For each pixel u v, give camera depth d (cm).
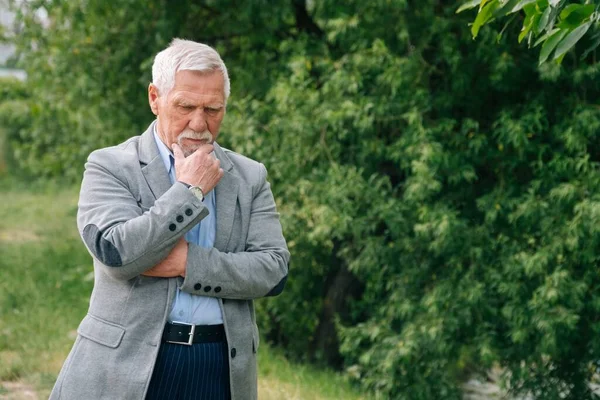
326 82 848
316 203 867
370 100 834
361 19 852
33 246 1469
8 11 1146
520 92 855
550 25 397
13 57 1248
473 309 829
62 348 834
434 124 842
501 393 900
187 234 365
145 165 367
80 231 355
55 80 1180
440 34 823
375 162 891
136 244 336
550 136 828
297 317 1023
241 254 367
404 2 805
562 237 774
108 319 350
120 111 1141
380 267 890
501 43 798
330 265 991
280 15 956
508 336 837
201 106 352
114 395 343
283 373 873
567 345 798
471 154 840
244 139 898
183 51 352
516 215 796
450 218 795
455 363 874
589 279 786
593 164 767
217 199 372
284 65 948
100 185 358
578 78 764
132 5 1061
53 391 354
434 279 854
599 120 769
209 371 357
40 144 1551
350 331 877
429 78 864
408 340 811
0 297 1043
